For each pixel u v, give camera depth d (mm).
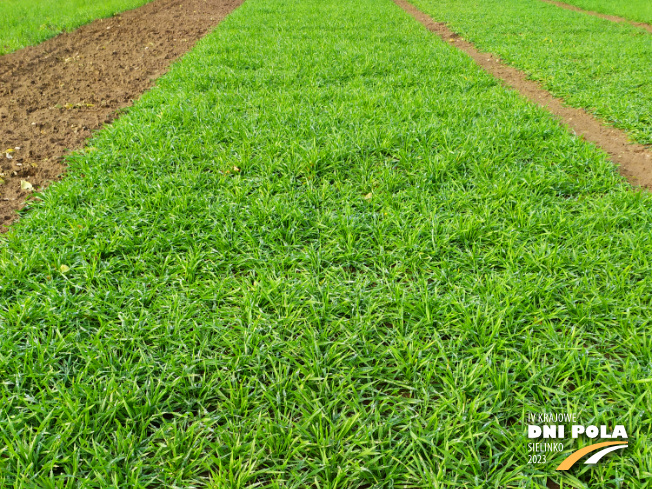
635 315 2420
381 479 1738
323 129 4715
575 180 3727
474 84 6191
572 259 2857
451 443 1812
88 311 2447
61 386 1991
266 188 3686
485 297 2521
